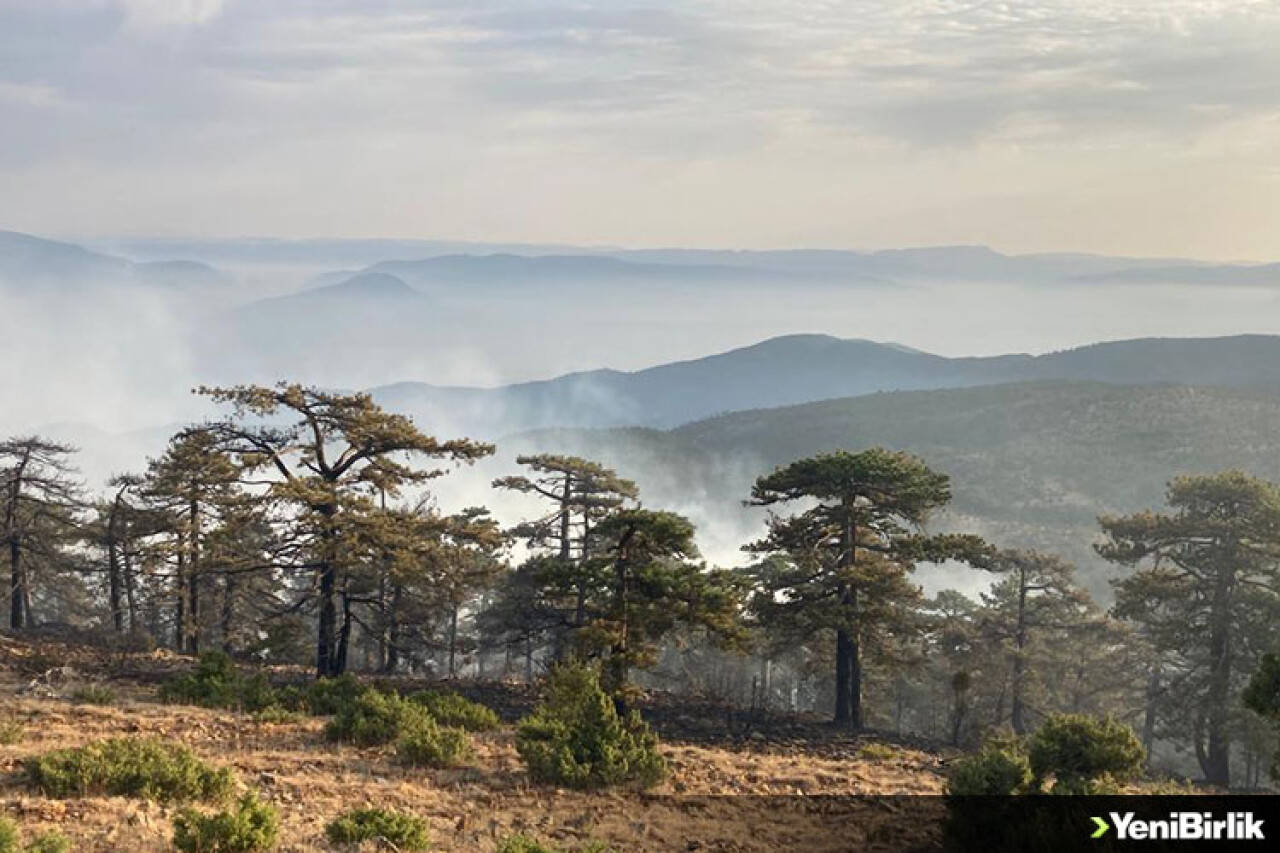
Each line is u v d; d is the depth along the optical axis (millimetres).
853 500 40500
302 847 14562
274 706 26188
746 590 32594
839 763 28469
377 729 23500
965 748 36031
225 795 16906
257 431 37750
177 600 47469
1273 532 43625
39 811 14734
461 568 38312
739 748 31484
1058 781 19047
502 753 24062
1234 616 44594
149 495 44125
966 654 56188
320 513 35969
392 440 37719
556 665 30391
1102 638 54781
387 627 42969
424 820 16062
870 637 41156
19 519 53375
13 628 42188
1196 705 45469
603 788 21156
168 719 24000
